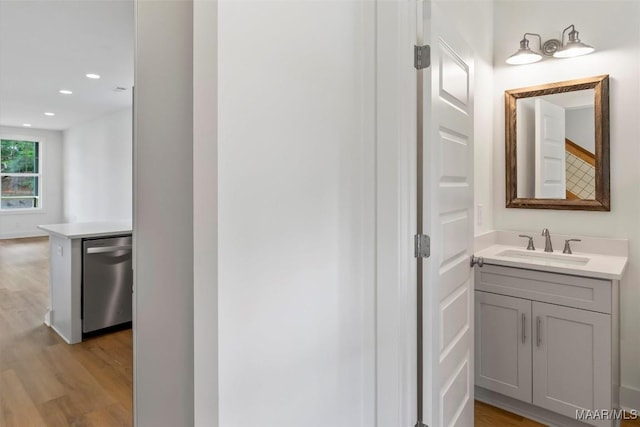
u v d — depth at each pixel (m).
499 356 2.21
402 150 1.40
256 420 1.02
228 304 0.94
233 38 0.94
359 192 1.39
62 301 3.25
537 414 2.15
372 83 1.42
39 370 2.67
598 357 1.89
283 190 1.08
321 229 1.22
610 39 2.29
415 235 1.47
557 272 1.99
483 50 2.56
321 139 1.22
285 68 1.08
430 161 1.45
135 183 1.10
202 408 0.94
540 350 2.06
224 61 0.92
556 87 2.46
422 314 1.48
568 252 2.38
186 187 1.00
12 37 3.15
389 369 1.41
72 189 8.48
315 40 1.19
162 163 1.05
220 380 0.92
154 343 1.08
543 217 2.57
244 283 0.98
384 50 1.40
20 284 4.80
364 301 1.42
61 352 2.96
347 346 1.34
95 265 3.23
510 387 2.17
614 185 2.29
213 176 0.91
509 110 2.65
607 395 1.87
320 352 1.22
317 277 1.21
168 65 1.02
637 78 2.21
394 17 1.38
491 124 2.71
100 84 4.64
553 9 2.48
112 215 6.71
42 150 8.83
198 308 0.95
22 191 8.84
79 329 3.15
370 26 1.42
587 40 2.36
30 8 2.65
